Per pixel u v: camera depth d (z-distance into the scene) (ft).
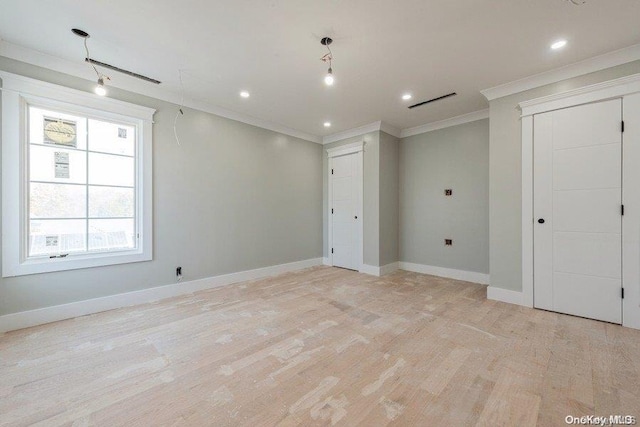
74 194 9.13
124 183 10.13
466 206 13.42
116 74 9.39
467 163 13.37
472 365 6.08
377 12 6.45
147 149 10.36
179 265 11.28
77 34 7.29
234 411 4.74
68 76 8.79
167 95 10.87
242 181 13.41
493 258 10.50
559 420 4.47
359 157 15.40
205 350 6.79
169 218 11.00
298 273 15.01
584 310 8.67
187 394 5.17
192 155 11.64
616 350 6.66
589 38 7.39
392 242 15.49
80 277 9.04
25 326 8.07
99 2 6.11
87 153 9.37
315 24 6.88
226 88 10.47
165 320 8.62
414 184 15.35
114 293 9.68
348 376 5.72
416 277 14.05
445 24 6.86
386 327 8.07
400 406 4.83
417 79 9.69
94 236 9.51
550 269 9.25
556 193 9.12
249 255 13.70
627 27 6.92
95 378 5.67
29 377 5.69
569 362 6.16
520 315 8.93
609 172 8.26
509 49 7.91
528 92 9.66
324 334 7.63
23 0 6.02
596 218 8.47
